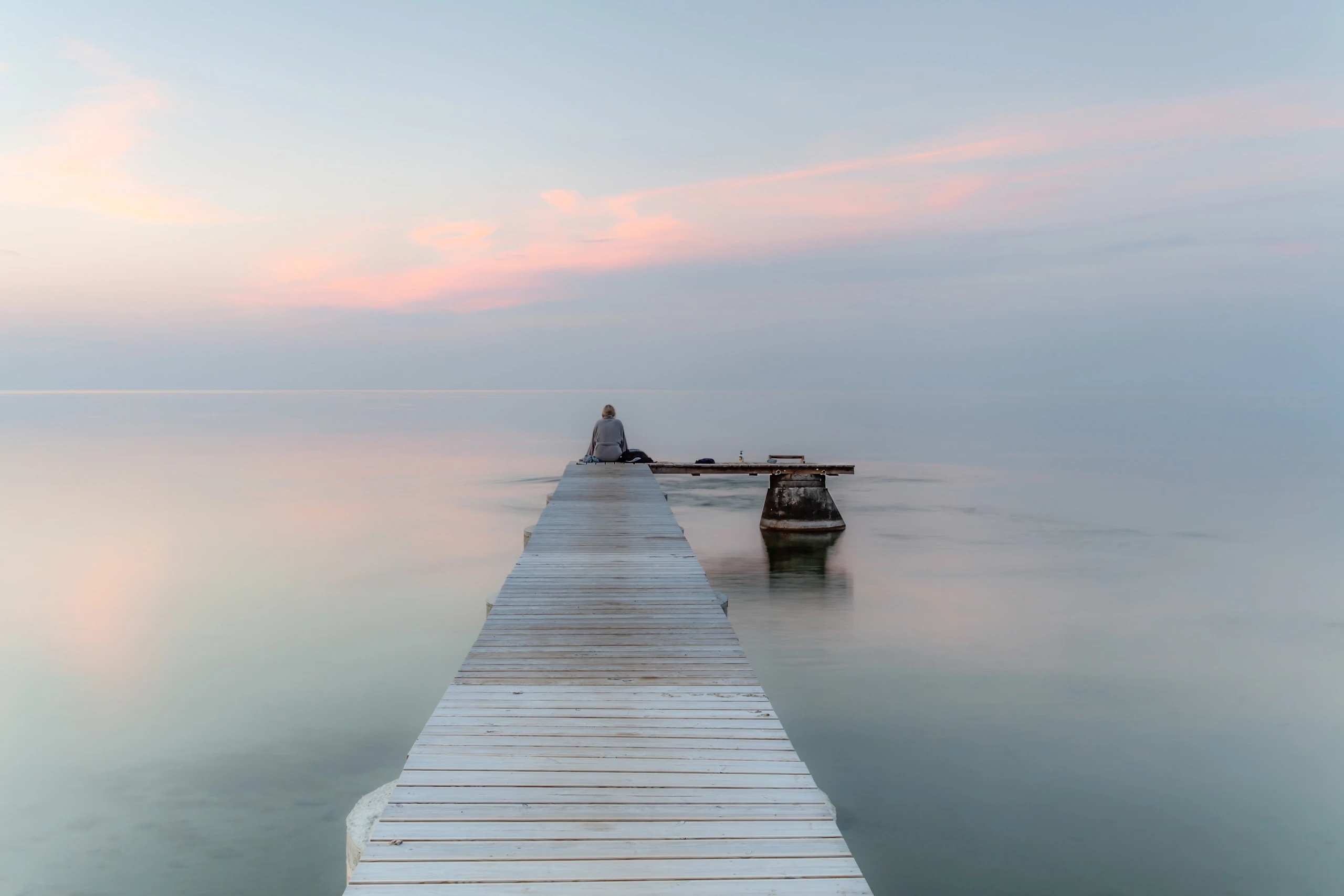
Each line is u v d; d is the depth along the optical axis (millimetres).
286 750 9406
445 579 18812
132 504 31562
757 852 3305
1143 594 17078
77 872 6840
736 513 28688
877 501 32656
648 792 3793
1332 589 17484
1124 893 6477
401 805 3646
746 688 5184
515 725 4566
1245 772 8695
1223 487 38250
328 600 16781
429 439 76938
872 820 7586
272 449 63438
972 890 6496
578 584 7953
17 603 16531
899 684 11414
